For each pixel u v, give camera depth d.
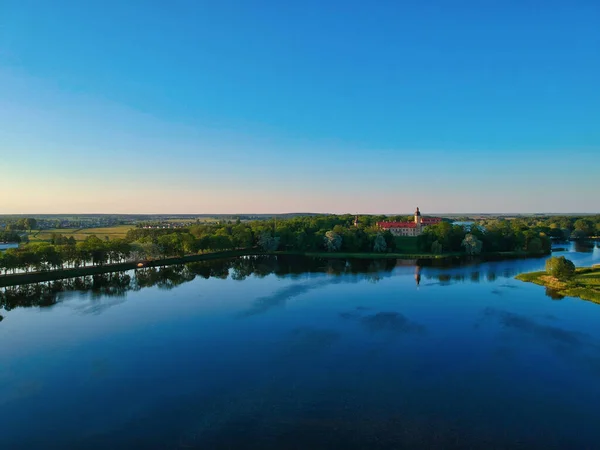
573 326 69.12
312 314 78.06
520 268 141.88
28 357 56.22
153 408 42.25
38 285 110.56
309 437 36.97
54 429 38.53
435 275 126.88
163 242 161.12
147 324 71.75
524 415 40.72
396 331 66.94
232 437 37.00
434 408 42.03
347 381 48.19
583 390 45.88
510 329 67.56
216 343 61.59
